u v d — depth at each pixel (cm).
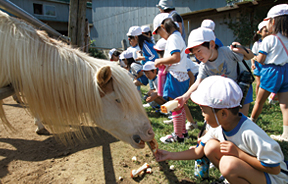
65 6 1720
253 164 157
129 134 193
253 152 156
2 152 276
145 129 191
